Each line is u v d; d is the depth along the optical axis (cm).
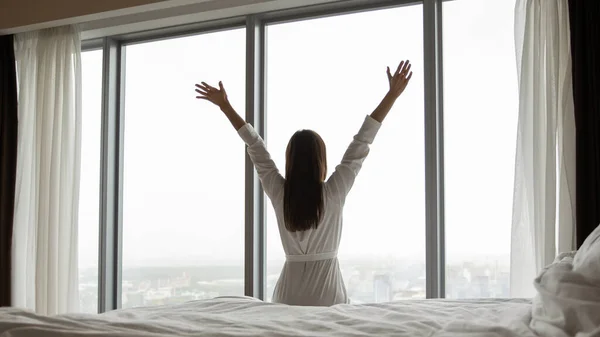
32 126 396
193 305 179
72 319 140
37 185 384
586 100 262
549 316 120
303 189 220
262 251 352
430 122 311
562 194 265
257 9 343
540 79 275
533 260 273
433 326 131
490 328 121
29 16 379
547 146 268
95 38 398
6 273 380
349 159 229
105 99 390
